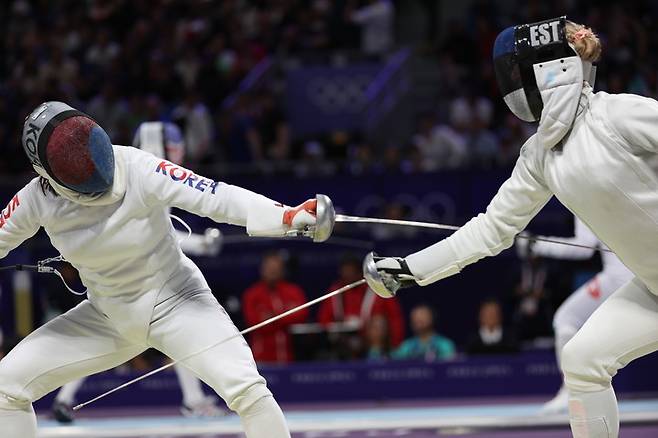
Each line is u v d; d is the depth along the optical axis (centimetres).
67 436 2436
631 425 2356
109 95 4472
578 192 1341
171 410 2909
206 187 1382
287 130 4534
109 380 2988
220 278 3381
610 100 1322
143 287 1423
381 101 4944
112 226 1383
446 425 2417
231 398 1396
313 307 3356
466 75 4703
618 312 1387
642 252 1345
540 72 1343
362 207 3481
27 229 1449
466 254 1433
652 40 4503
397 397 2953
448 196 3462
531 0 4775
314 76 4981
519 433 2300
